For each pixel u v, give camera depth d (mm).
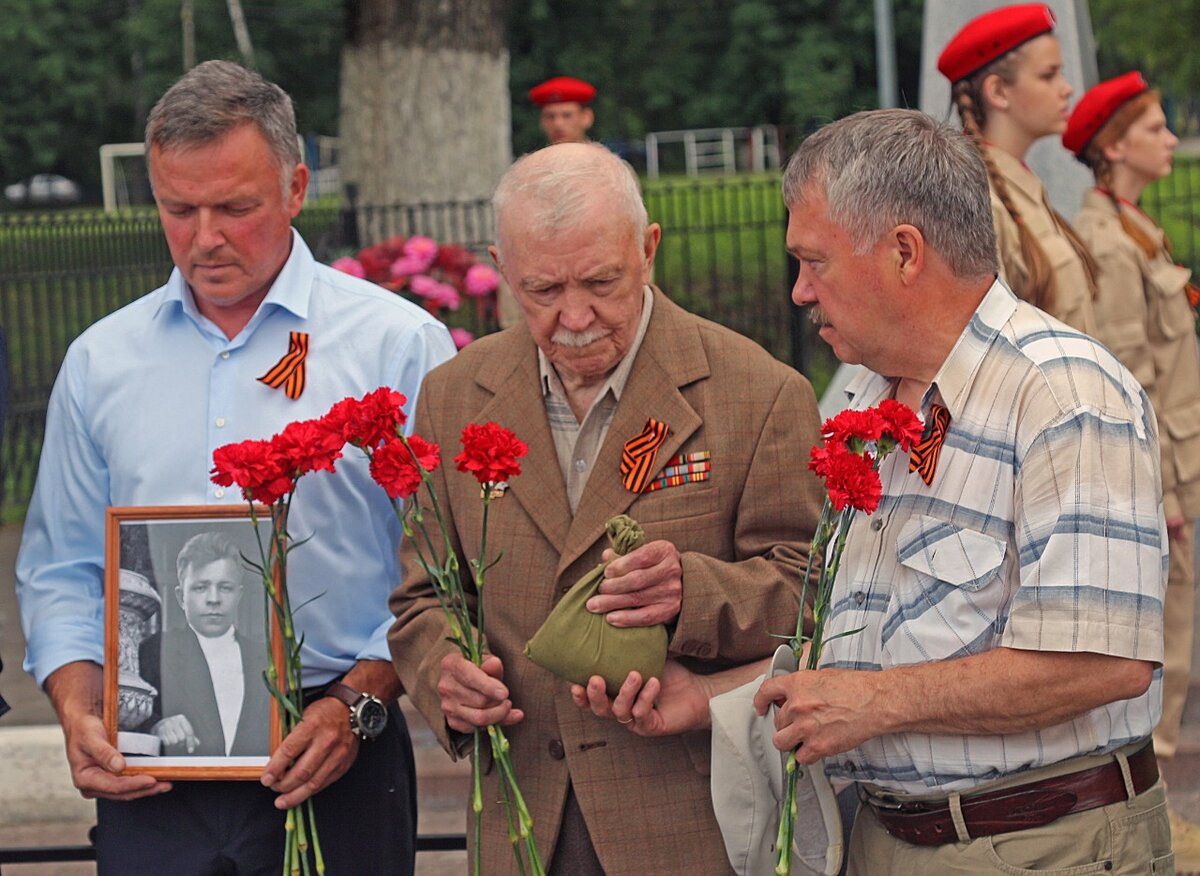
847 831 2709
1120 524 2225
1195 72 19797
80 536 3178
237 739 2861
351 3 11023
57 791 5621
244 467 2449
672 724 2646
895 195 2340
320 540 3008
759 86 44156
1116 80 5012
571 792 2770
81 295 10539
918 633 2365
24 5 43000
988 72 4609
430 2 10805
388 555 3148
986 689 2256
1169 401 4848
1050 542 2230
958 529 2336
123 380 3105
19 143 43500
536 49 43188
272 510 2543
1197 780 5449
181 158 2887
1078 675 2223
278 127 2982
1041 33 4578
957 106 4738
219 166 2891
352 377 3084
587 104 9750
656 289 2869
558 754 2760
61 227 10828
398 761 3154
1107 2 20016
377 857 3111
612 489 2730
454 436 2877
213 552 2891
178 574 2891
